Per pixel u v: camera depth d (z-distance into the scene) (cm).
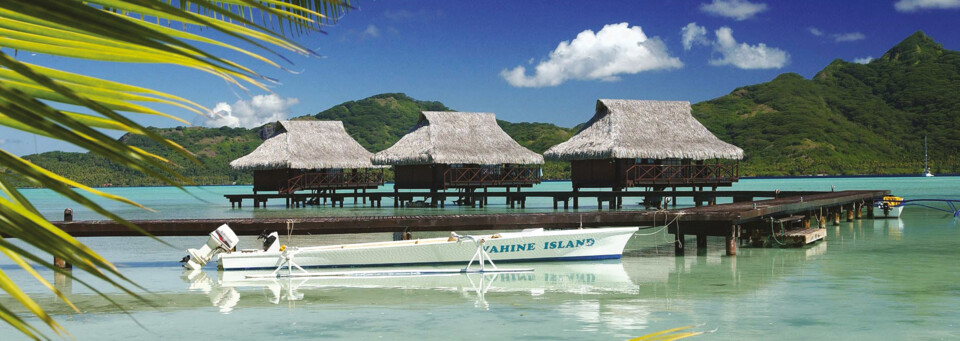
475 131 4016
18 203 92
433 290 1139
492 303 1027
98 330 872
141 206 104
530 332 848
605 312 960
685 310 967
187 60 85
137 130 89
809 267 1370
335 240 2002
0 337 827
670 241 1867
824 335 823
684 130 3741
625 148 3481
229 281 1248
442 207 3859
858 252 1614
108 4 84
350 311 979
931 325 866
